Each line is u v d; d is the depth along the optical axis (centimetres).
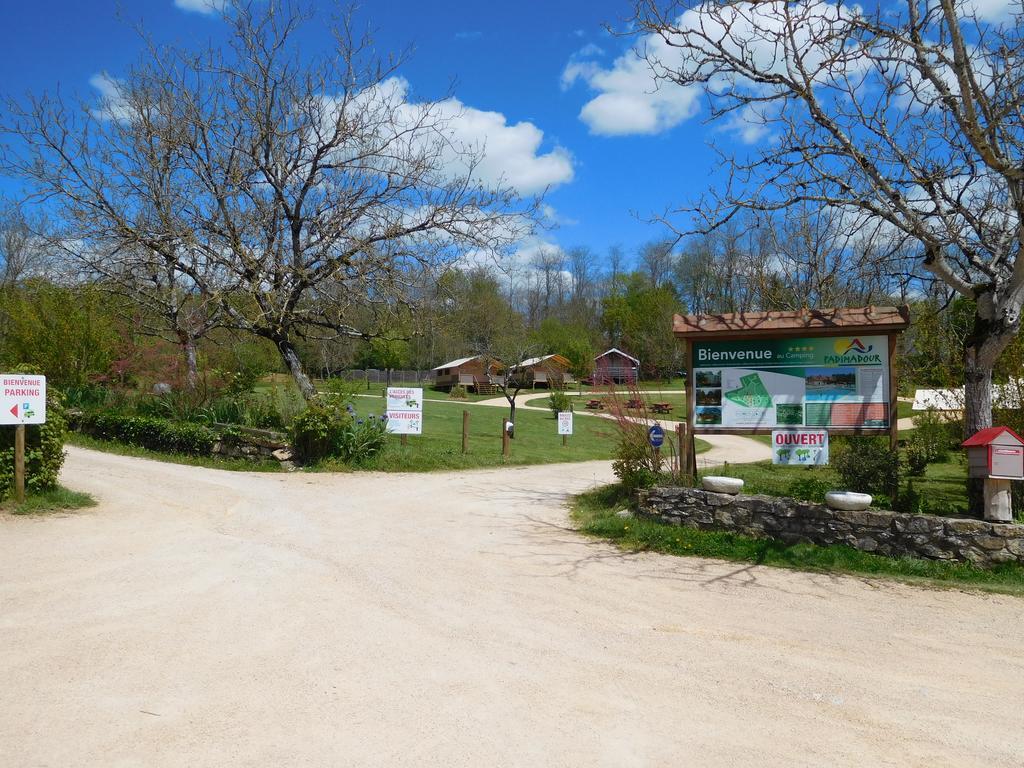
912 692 483
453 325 2069
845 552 843
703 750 394
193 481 1296
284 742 386
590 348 6028
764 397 1016
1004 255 962
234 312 1797
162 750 374
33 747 373
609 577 769
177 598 632
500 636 566
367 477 1476
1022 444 795
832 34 923
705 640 577
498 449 2189
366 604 634
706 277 4975
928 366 1684
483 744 391
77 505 1018
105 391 2106
